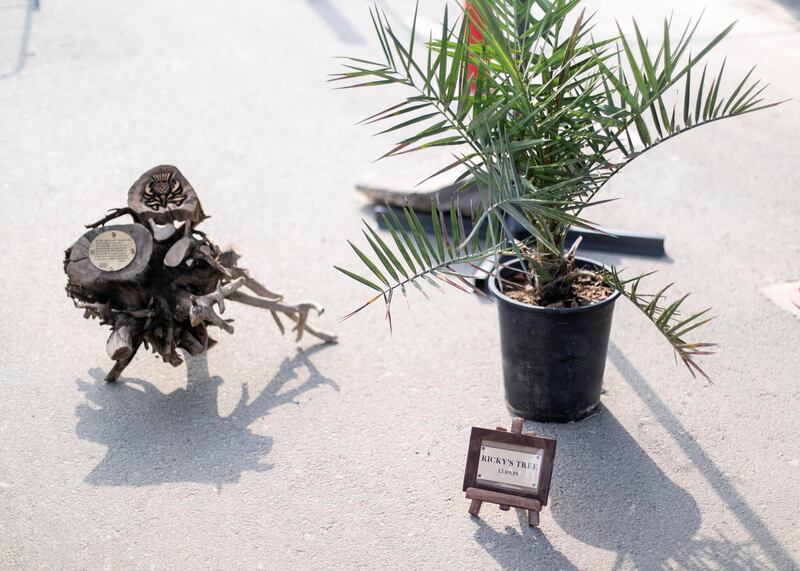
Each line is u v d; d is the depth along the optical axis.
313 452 2.80
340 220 3.84
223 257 2.96
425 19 6.00
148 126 4.56
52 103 4.82
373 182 3.83
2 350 3.18
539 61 2.62
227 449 2.82
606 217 3.80
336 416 2.92
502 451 2.60
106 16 6.23
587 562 2.50
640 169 4.12
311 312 3.33
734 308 3.30
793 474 2.70
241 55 5.50
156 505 2.66
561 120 2.60
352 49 5.55
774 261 3.53
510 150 2.47
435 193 3.69
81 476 2.75
